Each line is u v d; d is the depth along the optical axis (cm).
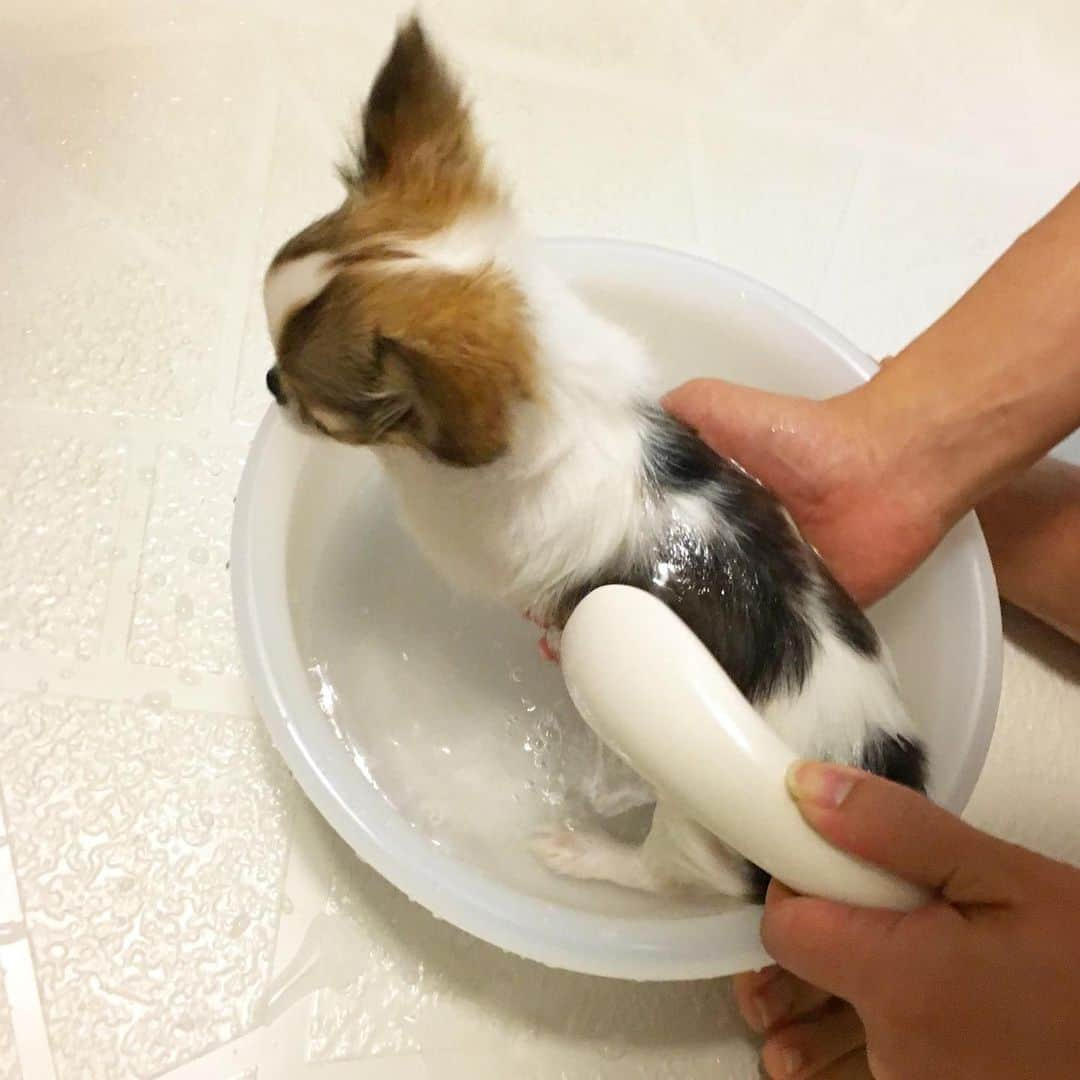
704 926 91
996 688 102
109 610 120
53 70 147
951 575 110
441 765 117
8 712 114
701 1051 107
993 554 122
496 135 151
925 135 159
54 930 105
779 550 93
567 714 121
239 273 139
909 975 75
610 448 90
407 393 79
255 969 106
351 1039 104
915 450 107
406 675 121
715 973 89
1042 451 109
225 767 114
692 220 150
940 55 164
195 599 121
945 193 156
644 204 151
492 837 112
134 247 139
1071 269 103
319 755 92
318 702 106
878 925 76
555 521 91
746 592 90
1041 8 167
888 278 150
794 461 108
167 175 143
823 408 109
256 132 147
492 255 83
